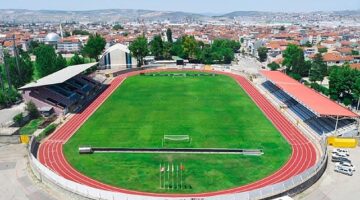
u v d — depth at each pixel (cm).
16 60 11188
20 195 5044
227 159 6166
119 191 5084
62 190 4984
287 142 6962
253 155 6338
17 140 7050
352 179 5444
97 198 4684
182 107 9538
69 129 7756
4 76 11575
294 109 9200
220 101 10206
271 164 5966
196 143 6881
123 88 11981
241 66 17388
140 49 15762
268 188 4738
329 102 8238
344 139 6719
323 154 5978
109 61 15875
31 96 8881
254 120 8381
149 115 8800
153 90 11625
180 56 18162
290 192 4912
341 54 18438
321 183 5319
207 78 13775
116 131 7619
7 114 9038
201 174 5603
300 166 5891
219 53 18175
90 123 8188
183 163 6009
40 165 5419
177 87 12106
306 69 14038
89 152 6419
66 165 5938
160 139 7106
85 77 12206
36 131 7600
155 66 16175
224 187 5200
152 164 5966
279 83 10500
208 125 8000
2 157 6356
